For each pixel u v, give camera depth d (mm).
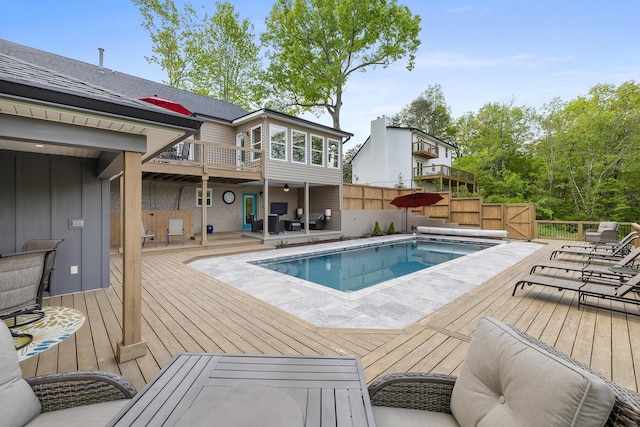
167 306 4082
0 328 1429
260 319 3617
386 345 2930
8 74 2037
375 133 21312
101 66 10055
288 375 1546
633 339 3047
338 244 11156
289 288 5152
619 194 17859
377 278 7047
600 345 2914
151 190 11047
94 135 2502
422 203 12961
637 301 3596
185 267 6586
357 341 3025
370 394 1557
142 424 1142
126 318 2652
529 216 12258
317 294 4812
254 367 1624
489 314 3795
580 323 3494
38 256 3160
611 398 946
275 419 1146
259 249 9500
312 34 16766
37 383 1469
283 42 17609
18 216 4117
